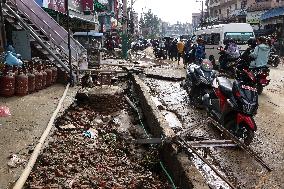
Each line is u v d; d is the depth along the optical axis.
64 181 4.26
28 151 4.57
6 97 7.55
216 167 5.23
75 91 8.98
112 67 16.98
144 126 7.80
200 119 8.16
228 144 5.36
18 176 3.85
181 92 11.66
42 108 6.85
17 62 7.93
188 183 4.17
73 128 6.44
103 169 4.91
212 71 9.05
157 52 26.80
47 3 13.66
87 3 20.83
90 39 27.83
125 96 10.21
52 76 9.54
